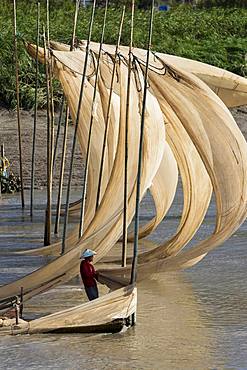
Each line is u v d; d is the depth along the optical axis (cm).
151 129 4388
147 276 4119
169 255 4756
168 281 4681
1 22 10175
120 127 4412
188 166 4675
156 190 5484
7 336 3619
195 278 4744
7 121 9331
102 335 3662
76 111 5131
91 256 3928
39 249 5278
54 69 5128
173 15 11712
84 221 4956
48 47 5144
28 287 3994
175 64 4959
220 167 4244
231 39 11469
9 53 9756
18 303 3712
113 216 4222
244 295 4372
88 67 4941
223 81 5062
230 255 5366
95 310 3681
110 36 10031
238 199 4247
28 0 10906
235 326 3822
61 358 3378
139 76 4338
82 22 10244
